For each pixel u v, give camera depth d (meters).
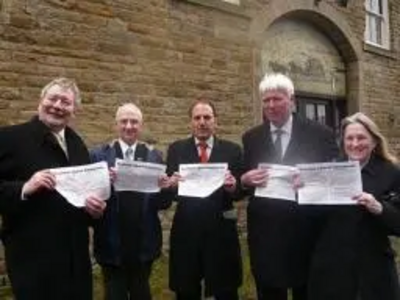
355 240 3.70
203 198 4.47
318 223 4.11
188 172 4.39
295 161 4.23
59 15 6.78
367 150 3.76
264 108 4.31
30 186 3.34
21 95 6.43
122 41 7.49
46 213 3.49
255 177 4.16
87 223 3.75
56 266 3.48
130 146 4.61
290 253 4.19
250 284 6.57
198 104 4.68
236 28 9.23
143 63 7.77
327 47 11.99
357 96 12.28
